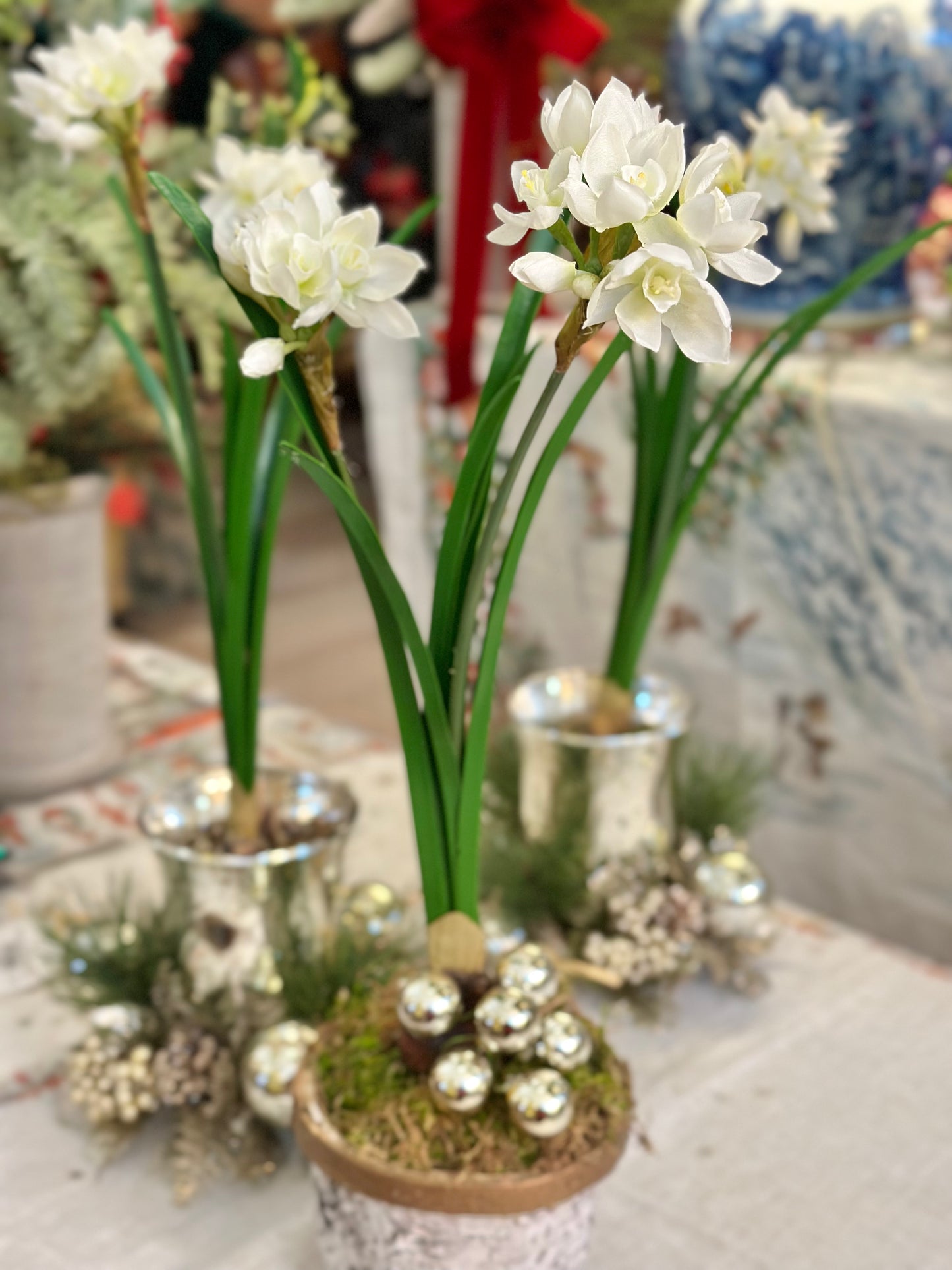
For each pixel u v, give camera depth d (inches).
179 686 53.8
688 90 49.5
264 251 19.0
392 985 25.0
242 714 28.7
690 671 54.4
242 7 81.5
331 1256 23.3
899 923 50.3
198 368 42.4
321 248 19.0
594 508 54.7
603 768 31.9
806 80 47.0
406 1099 22.8
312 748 47.3
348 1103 23.0
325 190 20.1
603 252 17.2
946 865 48.3
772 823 53.2
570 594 56.9
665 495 30.8
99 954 30.1
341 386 142.1
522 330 21.5
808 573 49.3
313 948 29.0
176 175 40.0
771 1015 32.4
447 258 65.7
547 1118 21.6
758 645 51.8
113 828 42.5
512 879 32.6
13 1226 26.1
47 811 43.5
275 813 30.4
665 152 16.7
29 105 27.1
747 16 47.3
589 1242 24.1
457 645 21.6
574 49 45.3
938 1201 26.6
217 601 28.6
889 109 47.0
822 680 50.1
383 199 117.9
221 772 31.4
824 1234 25.7
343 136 33.7
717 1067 30.5
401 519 63.6
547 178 17.6
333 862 29.5
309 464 18.8
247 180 26.5
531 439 19.5
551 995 23.3
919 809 48.6
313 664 101.7
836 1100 29.4
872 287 50.7
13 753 44.1
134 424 43.1
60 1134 28.6
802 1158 27.7
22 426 39.9
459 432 58.7
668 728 32.8
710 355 16.4
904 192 49.1
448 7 45.6
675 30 50.1
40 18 38.9
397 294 20.0
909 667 47.6
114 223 38.6
